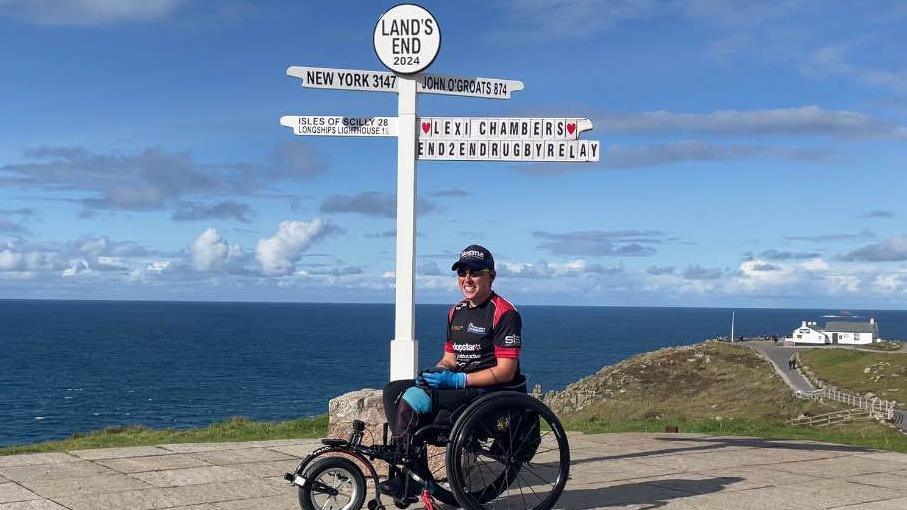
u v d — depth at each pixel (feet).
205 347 451.94
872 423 129.80
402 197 25.21
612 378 216.33
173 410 196.24
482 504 18.30
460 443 17.42
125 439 36.01
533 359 411.34
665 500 20.42
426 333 608.19
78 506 19.34
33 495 20.45
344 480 18.44
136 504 19.65
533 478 23.21
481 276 18.62
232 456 26.25
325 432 37.52
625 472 24.26
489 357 18.58
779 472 24.30
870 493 21.27
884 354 257.75
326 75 25.79
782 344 422.82
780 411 159.84
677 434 33.60
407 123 25.40
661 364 227.81
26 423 174.19
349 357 387.14
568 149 25.18
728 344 273.75
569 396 204.03
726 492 21.38
